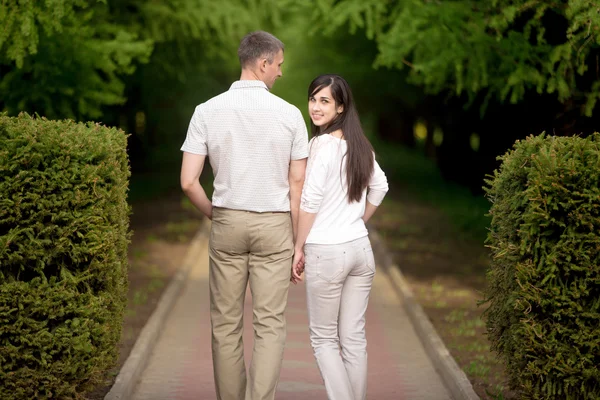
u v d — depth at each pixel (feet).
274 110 19.42
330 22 46.42
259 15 54.44
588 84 38.55
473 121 77.87
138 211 75.36
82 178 18.97
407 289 40.52
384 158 138.62
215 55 61.26
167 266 48.14
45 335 19.12
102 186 19.48
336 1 46.55
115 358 21.95
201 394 24.85
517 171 19.20
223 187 19.63
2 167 18.48
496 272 20.72
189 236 60.18
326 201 19.92
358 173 19.75
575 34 34.71
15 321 18.99
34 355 19.36
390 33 41.91
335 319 20.24
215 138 19.45
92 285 19.92
